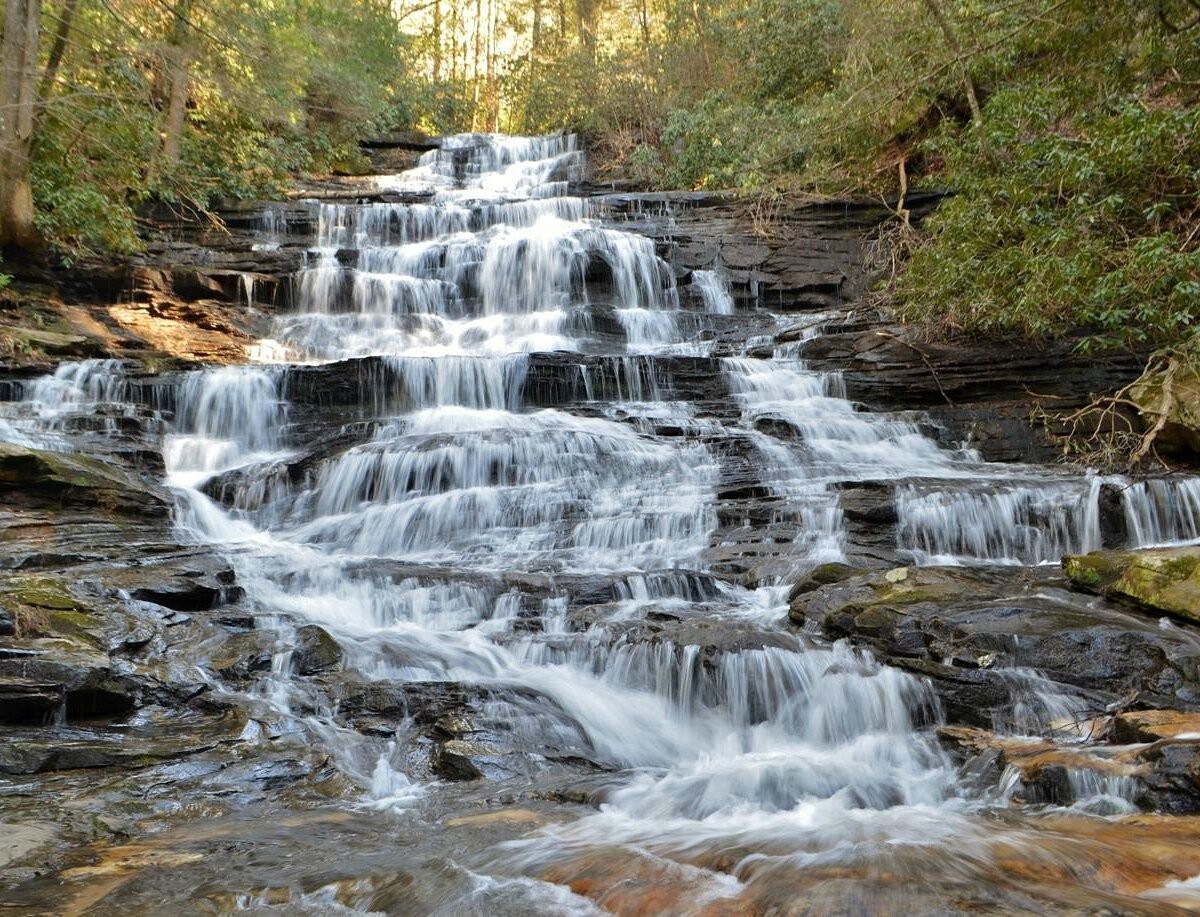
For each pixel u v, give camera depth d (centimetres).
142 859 371
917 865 346
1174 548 703
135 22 1625
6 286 1359
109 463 952
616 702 591
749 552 832
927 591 680
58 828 396
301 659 598
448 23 3541
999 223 1105
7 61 1377
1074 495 880
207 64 1606
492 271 1658
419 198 2095
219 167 1864
